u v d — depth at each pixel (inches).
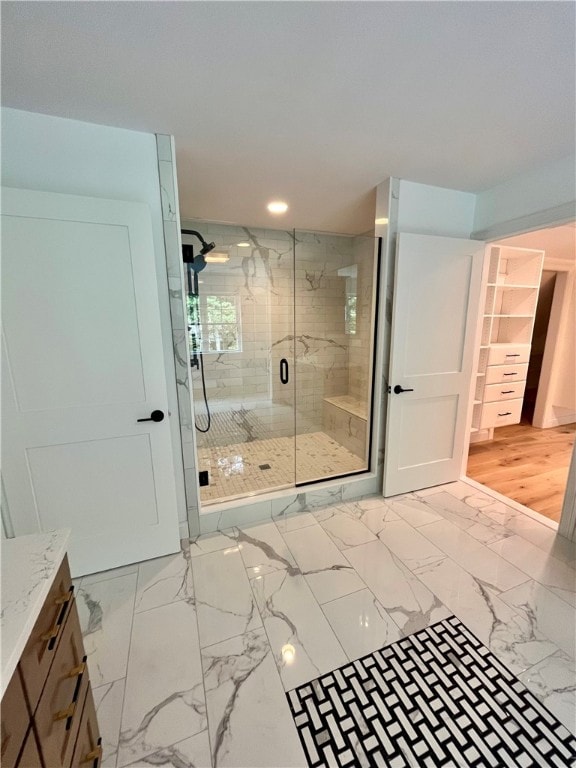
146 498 72.1
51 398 61.8
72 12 37.6
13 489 61.8
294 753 40.9
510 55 44.4
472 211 95.2
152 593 65.1
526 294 134.3
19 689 23.8
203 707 45.6
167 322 72.1
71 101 54.6
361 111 57.2
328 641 54.7
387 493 99.2
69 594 33.9
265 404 153.6
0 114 56.4
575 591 64.7
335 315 133.0
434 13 38.2
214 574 69.9
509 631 56.4
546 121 59.8
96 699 46.7
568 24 39.4
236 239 138.3
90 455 66.4
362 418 113.3
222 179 84.6
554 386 157.0
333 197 97.7
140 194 65.6
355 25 39.8
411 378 93.5
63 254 58.8
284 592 64.9
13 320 57.6
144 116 58.9
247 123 60.9
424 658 51.8
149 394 68.6
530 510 92.8
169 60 45.3
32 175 59.6
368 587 65.9
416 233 89.2
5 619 24.6
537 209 79.5
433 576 68.7
